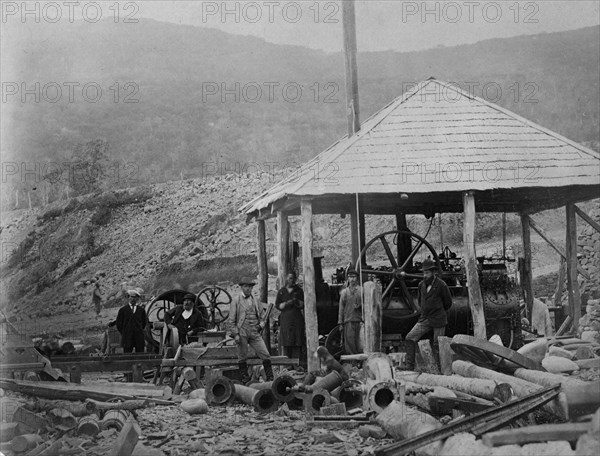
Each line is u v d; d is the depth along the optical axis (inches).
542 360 380.5
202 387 428.5
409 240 526.6
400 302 485.4
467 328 480.4
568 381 294.5
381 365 354.0
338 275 522.0
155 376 437.1
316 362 437.4
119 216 532.7
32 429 333.1
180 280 561.6
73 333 477.7
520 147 462.6
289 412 352.2
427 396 322.3
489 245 729.6
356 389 349.4
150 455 283.4
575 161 455.5
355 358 418.9
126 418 339.3
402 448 248.5
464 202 452.4
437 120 477.4
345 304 460.8
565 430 225.9
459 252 716.7
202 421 339.6
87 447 307.4
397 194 498.3
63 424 336.5
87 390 370.6
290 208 522.0
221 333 476.7
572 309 505.7
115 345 473.4
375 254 749.3
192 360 427.2
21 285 498.0
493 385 307.6
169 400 379.9
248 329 420.5
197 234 570.9
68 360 426.0
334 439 299.4
